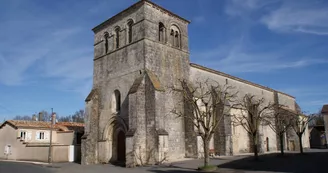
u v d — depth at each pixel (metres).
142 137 27.83
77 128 50.00
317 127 82.19
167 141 27.75
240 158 32.19
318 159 31.16
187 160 29.84
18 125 44.97
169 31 34.03
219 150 35.97
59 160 38.47
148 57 30.44
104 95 34.31
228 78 44.47
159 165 26.17
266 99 56.22
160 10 33.19
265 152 47.19
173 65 33.38
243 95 47.56
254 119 34.84
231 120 39.19
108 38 35.78
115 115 31.94
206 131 23.70
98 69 36.16
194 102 26.44
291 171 20.97
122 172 22.64
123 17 33.97
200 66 37.66
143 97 28.94
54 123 49.00
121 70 32.69
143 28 30.97
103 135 32.84
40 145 40.41
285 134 56.44
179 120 32.19
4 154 46.12
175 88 32.75
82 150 32.84
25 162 38.12
